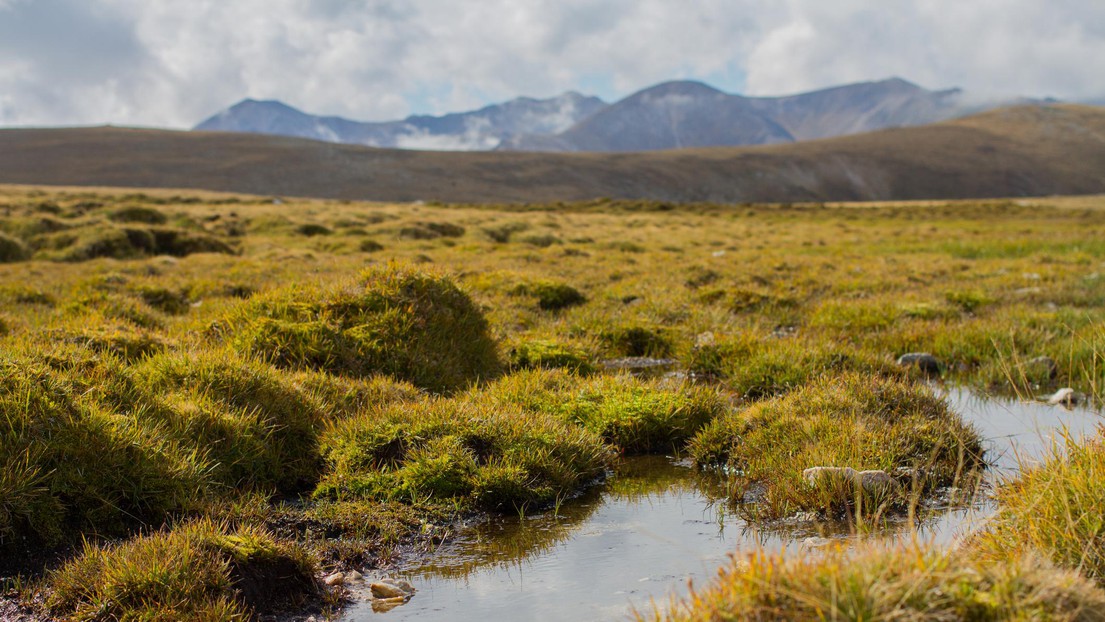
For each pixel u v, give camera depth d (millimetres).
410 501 6625
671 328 14164
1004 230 54375
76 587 4863
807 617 3127
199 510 6016
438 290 10945
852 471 6535
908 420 7871
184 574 4863
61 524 5648
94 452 5992
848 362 10711
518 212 72875
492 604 4945
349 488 6777
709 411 8891
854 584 3203
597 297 17609
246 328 9922
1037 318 14375
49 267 25078
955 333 13273
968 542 4973
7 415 5898
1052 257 28109
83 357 7617
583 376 10805
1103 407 9242
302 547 5527
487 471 6785
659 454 8289
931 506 6312
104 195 70312
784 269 24109
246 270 22797
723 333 12680
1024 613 3092
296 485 7105
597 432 8250
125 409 6902
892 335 13570
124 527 5812
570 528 6266
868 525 5871
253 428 7250
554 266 24469
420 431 7301
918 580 3199
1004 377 11156
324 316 10078
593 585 5152
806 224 63312
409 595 5145
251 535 5336
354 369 9500
